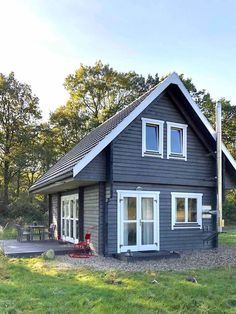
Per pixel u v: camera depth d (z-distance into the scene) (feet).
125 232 46.93
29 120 134.51
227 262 40.60
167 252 46.26
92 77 140.67
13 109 131.95
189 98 50.24
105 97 140.36
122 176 46.32
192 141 53.21
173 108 51.85
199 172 53.16
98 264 38.55
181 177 51.42
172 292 25.46
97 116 138.72
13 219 106.42
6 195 126.62
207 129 51.75
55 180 49.98
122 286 27.27
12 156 128.06
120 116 55.88
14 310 21.11
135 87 140.36
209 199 54.60
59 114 137.90
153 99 47.32
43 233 67.21
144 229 48.49
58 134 136.87
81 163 42.78
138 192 48.19
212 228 54.03
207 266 37.86
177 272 33.71
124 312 21.26
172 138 52.26
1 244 52.34
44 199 126.62
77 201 56.29
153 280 29.25
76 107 140.77
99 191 46.37
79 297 23.90
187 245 51.65
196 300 23.56
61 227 65.16
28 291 25.53
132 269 35.45
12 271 33.37
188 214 52.85
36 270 34.27
